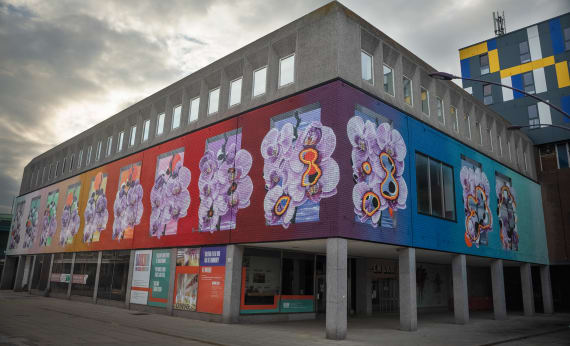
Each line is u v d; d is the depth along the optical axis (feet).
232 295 61.67
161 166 84.84
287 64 63.36
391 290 92.58
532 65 123.75
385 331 57.06
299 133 57.26
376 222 55.36
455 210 73.72
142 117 97.45
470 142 85.20
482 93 131.95
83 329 50.24
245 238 61.36
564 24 120.16
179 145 80.89
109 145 110.32
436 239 66.80
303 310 71.00
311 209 53.16
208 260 67.72
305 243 58.39
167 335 48.49
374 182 56.34
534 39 124.88
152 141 90.22
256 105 65.41
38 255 131.13
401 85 67.10
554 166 115.24
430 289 103.76
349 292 85.10
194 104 81.97
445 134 75.77
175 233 76.23
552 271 118.21
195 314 67.46
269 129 61.98
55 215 125.08
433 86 75.92
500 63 130.21
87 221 107.55
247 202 62.64
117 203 96.63
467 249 75.05
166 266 76.95
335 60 55.36
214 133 72.59
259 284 65.41
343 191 51.11
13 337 41.27
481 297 113.29
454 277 73.00
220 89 74.33
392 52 66.95
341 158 51.78
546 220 112.47
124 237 91.04
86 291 101.40
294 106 58.95
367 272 86.74
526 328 66.90
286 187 57.16
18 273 138.41
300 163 56.03
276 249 68.59
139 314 73.41
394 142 61.77
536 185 112.88
